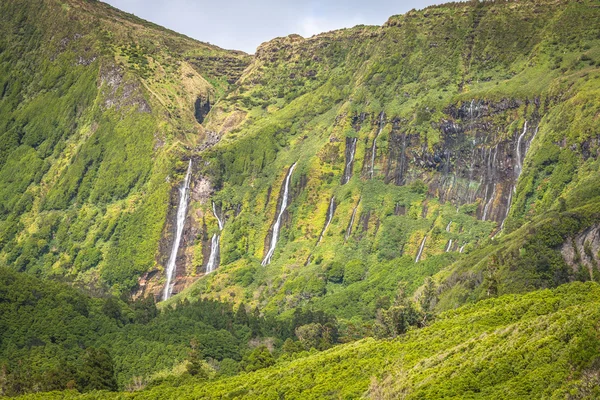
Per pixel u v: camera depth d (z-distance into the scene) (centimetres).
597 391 8269
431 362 10925
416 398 9825
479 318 12506
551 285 15712
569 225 16675
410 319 14175
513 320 12075
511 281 16025
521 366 9394
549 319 10181
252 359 16050
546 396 8700
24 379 15400
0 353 16775
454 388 9606
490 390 9331
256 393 12825
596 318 9294
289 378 12988
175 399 13812
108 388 15625
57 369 15525
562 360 8994
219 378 15362
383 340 13662
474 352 10450
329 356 13412
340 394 11481
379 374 11631
